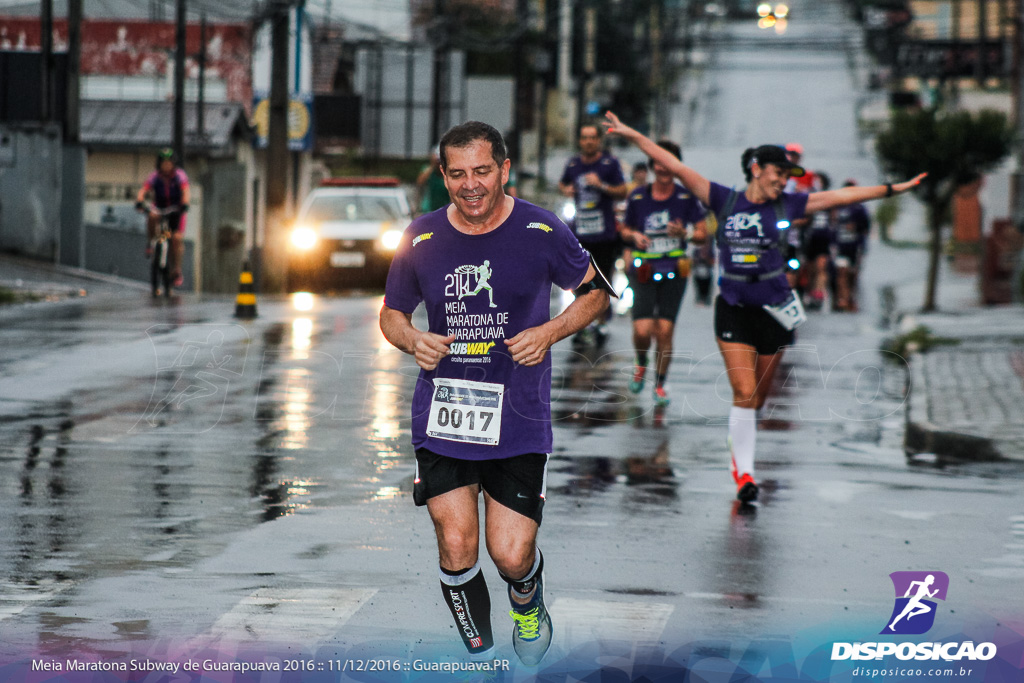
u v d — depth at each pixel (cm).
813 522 2206
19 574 1811
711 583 1820
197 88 14150
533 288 1416
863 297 7662
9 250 7619
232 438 2862
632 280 3425
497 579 1844
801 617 1670
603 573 1864
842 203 2445
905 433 3134
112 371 3719
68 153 7538
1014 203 7612
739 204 2436
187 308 5372
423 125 18000
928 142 6481
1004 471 2692
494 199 1396
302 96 11912
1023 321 5547
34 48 14238
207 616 1634
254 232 12038
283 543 2002
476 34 18512
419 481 1448
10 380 3553
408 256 1441
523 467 1429
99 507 2217
